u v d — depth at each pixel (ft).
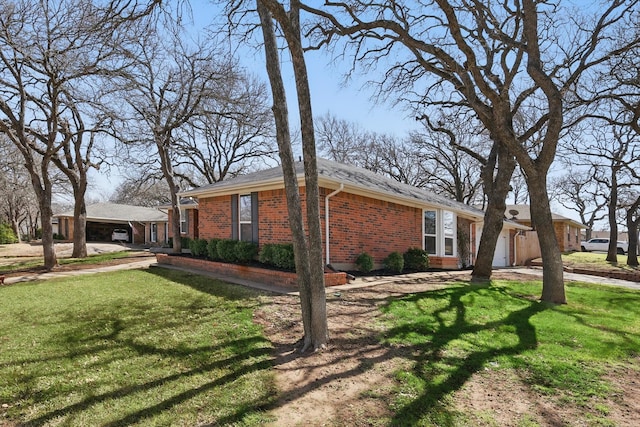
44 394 12.46
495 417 11.10
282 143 17.10
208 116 59.06
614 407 11.84
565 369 14.69
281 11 15.96
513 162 36.45
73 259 60.95
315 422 10.82
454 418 11.00
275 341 17.53
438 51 29.35
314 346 16.56
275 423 10.75
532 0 26.32
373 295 27.02
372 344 17.11
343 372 14.14
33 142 53.26
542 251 27.63
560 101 26.35
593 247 121.08
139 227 111.75
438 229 49.52
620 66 35.70
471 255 57.41
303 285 16.94
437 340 17.66
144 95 53.01
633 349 17.03
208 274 38.22
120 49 31.19
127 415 11.14
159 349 16.46
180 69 54.29
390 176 116.37
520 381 13.58
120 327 19.83
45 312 23.38
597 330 19.79
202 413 11.24
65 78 41.22
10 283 35.58
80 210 64.95
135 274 40.19
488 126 31.83
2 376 13.80
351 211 38.58
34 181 46.98
